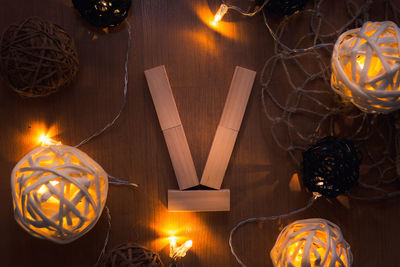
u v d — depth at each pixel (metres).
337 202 0.65
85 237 0.64
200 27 0.63
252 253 0.64
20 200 0.56
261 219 0.64
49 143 0.62
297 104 0.64
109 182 0.63
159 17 0.63
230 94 0.62
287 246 0.58
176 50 0.63
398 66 0.54
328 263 0.58
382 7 0.64
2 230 0.63
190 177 0.62
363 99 0.56
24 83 0.57
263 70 0.64
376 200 0.65
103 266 0.58
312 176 0.59
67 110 0.63
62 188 0.54
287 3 0.59
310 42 0.64
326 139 0.59
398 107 0.57
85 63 0.63
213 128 0.64
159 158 0.64
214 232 0.64
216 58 0.64
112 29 0.63
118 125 0.63
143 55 0.63
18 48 0.56
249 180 0.64
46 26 0.57
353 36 0.58
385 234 0.65
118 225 0.64
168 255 0.64
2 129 0.63
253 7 0.64
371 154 0.64
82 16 0.61
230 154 0.62
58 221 0.55
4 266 0.63
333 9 0.64
